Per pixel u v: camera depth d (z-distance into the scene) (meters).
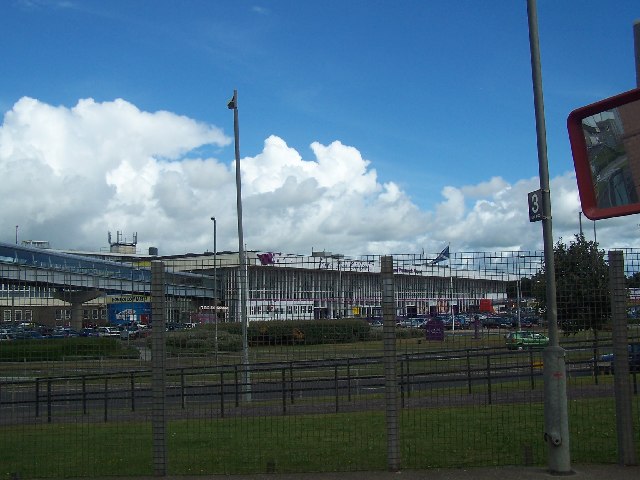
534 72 8.05
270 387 13.95
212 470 8.52
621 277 8.39
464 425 10.99
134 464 8.94
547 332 9.39
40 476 8.48
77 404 14.46
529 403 12.48
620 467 8.17
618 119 6.46
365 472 8.20
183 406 12.87
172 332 9.87
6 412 12.56
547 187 7.92
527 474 7.95
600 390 11.69
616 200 6.45
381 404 13.59
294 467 8.54
